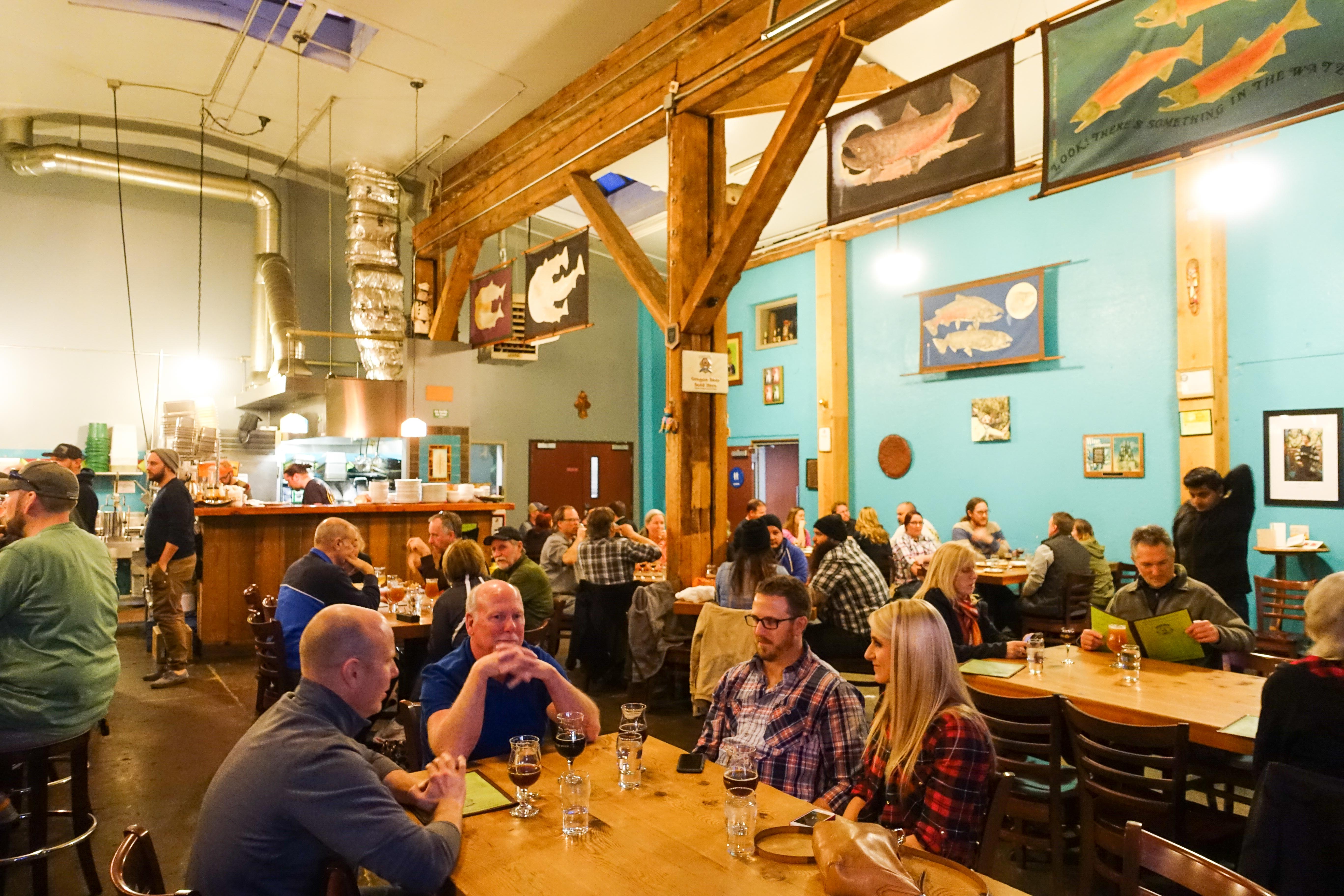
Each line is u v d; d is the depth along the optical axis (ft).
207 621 23.27
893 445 33.76
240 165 35.65
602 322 43.88
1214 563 15.78
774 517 18.16
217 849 5.81
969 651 12.46
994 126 14.28
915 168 15.56
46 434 31.60
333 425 29.58
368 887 7.29
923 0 15.37
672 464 21.17
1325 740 7.27
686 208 21.22
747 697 8.80
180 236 34.40
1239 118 11.27
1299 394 22.63
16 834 12.15
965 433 31.32
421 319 36.01
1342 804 6.77
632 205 37.01
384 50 24.86
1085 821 9.48
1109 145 12.60
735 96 20.40
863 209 16.52
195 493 25.34
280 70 26.53
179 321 34.27
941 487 32.17
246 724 17.30
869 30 16.51
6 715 9.57
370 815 5.76
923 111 15.47
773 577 8.95
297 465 28.32
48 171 30.55
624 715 8.72
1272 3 10.99
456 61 25.39
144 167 31.83
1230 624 12.14
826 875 5.40
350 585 14.76
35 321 31.50
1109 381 27.04
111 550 28.89
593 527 20.79
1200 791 12.01
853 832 5.61
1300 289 22.66
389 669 6.71
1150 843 5.49
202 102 29.68
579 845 6.31
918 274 32.94
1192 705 9.98
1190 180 24.62
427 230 35.65
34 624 9.87
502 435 39.73
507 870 5.89
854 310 35.47
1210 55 11.57
